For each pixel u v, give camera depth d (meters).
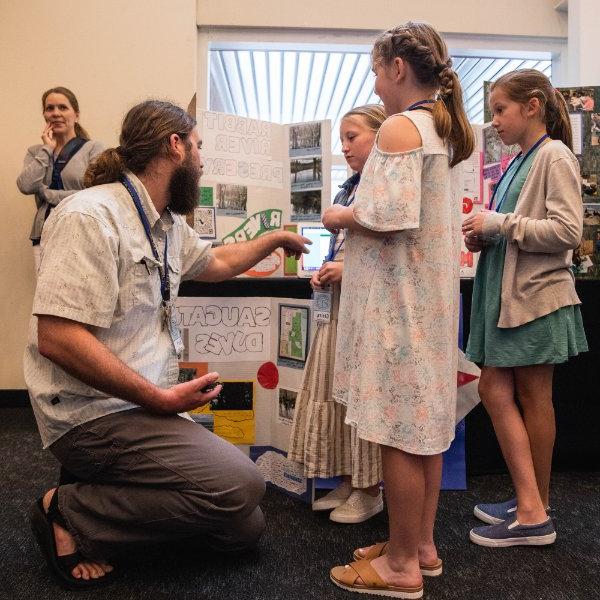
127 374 1.16
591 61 3.28
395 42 1.16
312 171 1.95
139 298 1.24
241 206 1.96
